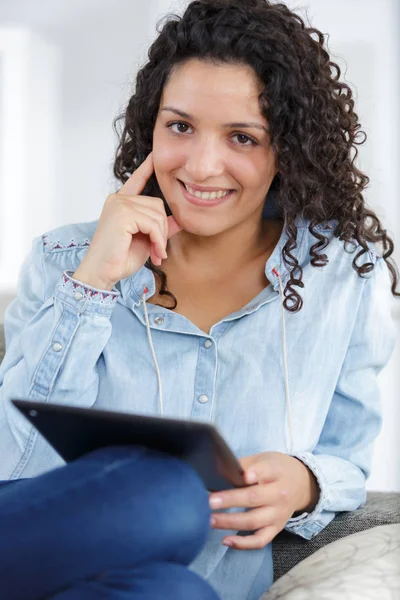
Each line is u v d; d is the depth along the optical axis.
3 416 1.64
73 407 1.15
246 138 1.57
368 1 4.11
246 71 1.54
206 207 1.61
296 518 1.62
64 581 1.08
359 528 1.64
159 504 1.11
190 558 1.17
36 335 1.63
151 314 1.72
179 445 1.17
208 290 1.77
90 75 4.38
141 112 1.77
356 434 1.77
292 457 1.59
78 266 1.77
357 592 1.31
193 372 1.69
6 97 4.42
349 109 1.82
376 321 1.79
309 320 1.74
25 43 4.41
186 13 1.60
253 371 1.69
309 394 1.72
